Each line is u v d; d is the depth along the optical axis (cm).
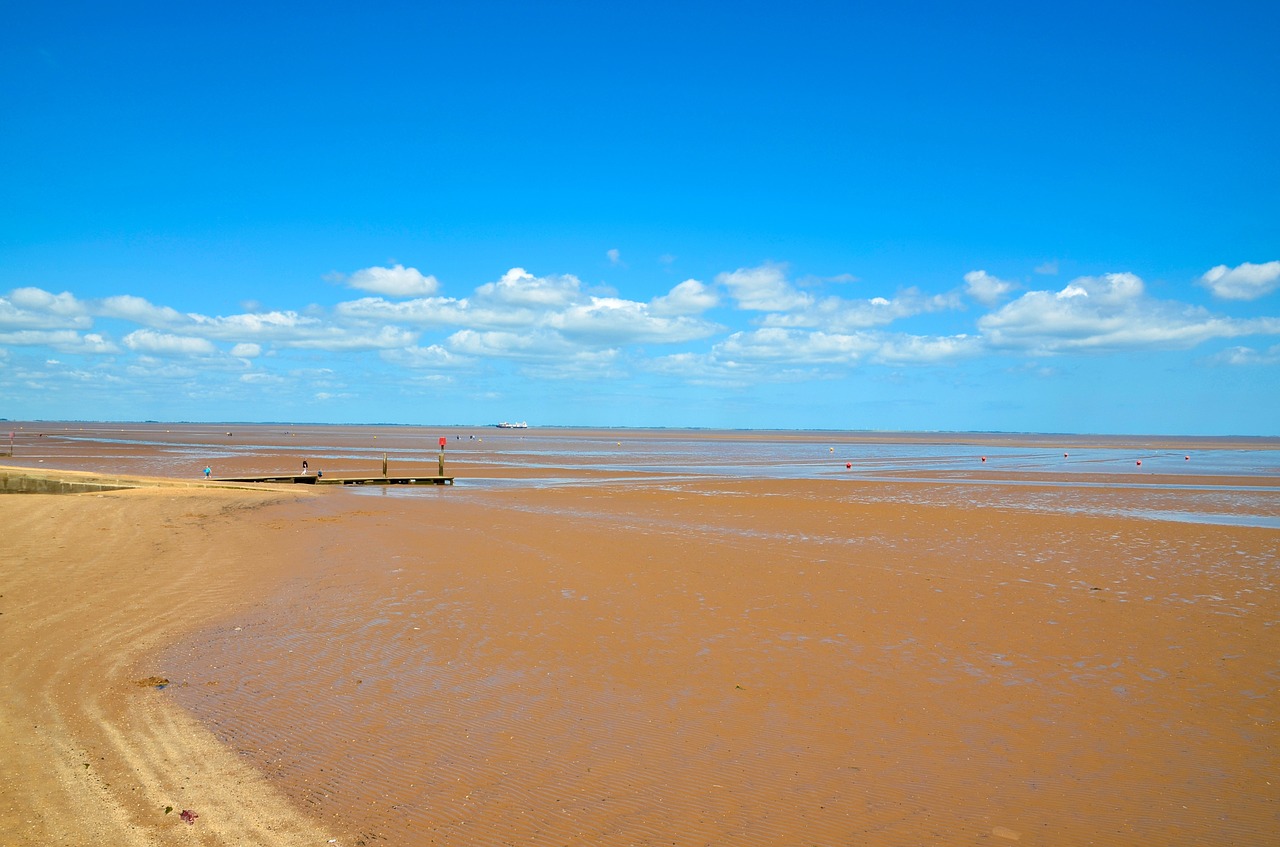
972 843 725
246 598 1580
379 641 1313
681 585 1773
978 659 1270
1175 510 3356
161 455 7369
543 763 866
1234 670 1224
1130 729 997
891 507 3366
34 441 10588
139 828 696
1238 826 765
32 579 1652
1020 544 2384
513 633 1377
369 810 749
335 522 2670
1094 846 726
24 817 708
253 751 869
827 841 722
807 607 1588
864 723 1003
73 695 1016
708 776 846
